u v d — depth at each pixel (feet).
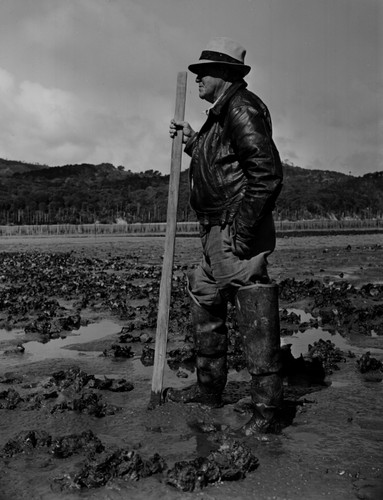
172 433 12.78
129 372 18.03
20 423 13.52
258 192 12.41
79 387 15.76
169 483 10.31
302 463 11.10
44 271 52.70
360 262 58.80
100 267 57.72
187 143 14.24
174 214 14.17
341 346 21.67
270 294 12.66
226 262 13.06
